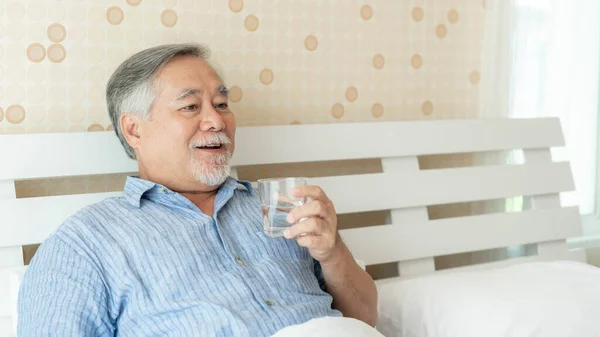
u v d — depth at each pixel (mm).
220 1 1868
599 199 2607
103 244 1309
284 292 1380
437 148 2055
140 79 1474
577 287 1605
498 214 2141
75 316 1228
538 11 2352
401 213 2016
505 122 2174
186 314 1278
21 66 1651
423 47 2189
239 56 1907
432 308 1602
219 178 1467
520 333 1458
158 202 1424
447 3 2211
